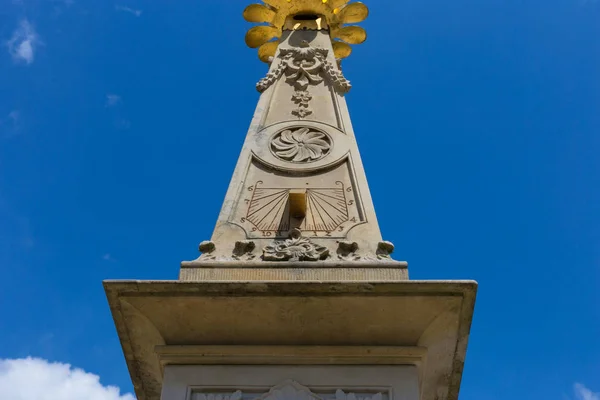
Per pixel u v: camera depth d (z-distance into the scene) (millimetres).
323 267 6883
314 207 7984
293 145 9070
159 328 6656
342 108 10016
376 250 7242
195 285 6395
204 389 6363
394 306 6473
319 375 6441
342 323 6559
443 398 7328
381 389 6359
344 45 13719
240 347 6602
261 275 6820
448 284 6379
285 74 10945
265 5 13695
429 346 6754
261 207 8000
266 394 6293
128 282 6414
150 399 7383
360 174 8531
